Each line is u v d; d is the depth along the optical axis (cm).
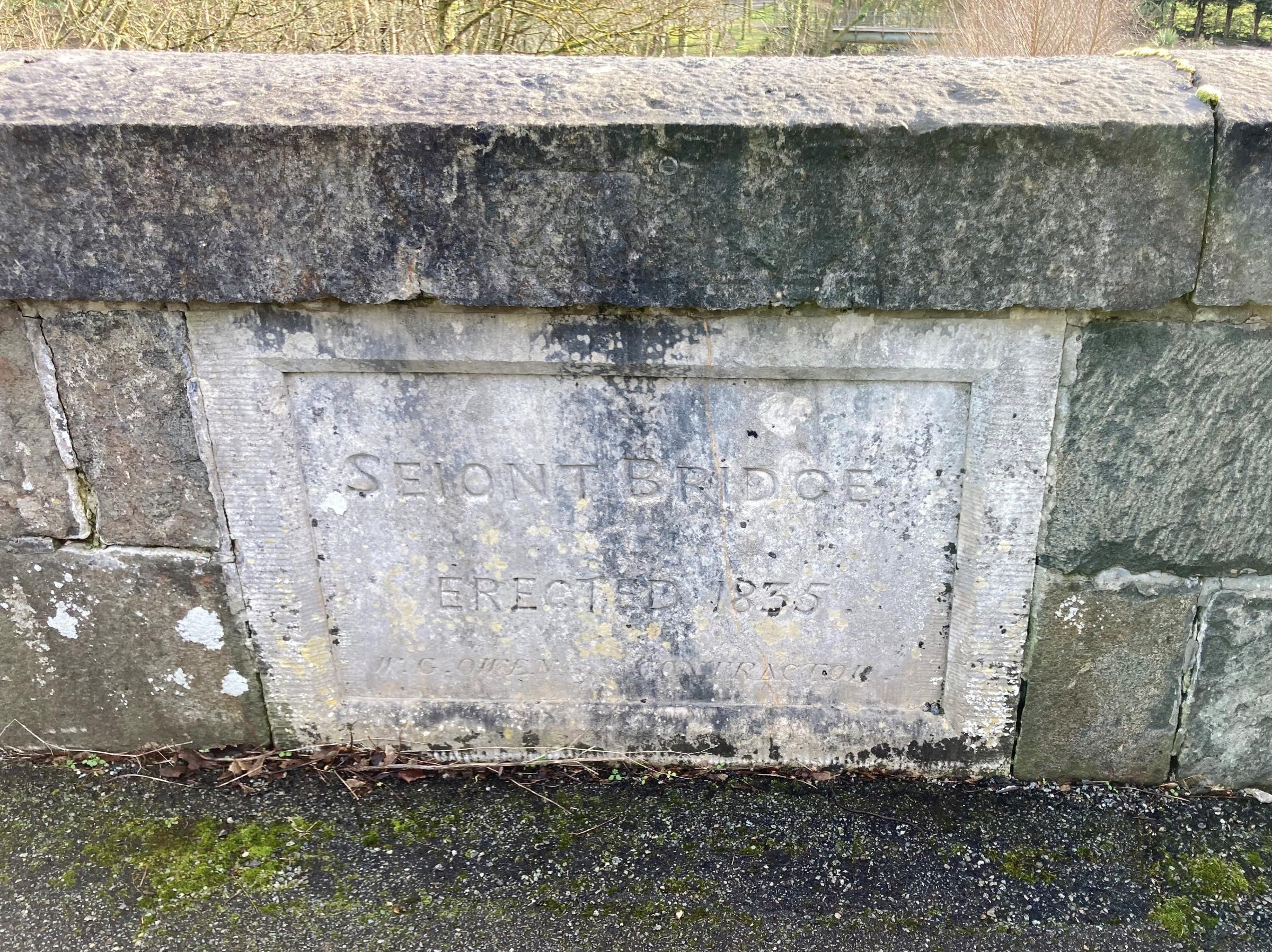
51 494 211
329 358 194
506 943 187
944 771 228
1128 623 208
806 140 165
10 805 222
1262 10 1280
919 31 1156
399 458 207
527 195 172
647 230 174
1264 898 195
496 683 232
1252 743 218
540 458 205
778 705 229
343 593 223
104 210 176
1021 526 200
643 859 206
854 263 175
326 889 199
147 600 221
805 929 189
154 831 214
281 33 630
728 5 983
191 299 184
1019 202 168
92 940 188
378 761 236
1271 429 187
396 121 168
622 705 231
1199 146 162
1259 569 201
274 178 172
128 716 234
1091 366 185
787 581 214
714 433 200
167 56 194
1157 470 193
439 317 189
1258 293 172
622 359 191
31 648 227
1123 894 196
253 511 211
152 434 203
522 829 215
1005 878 200
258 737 237
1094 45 788
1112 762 223
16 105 173
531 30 712
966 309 178
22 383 200
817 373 191
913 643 219
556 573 218
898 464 200
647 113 168
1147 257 170
